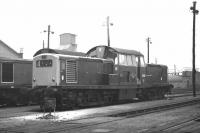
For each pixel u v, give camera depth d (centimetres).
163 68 3027
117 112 1702
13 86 2295
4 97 2284
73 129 1168
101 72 2289
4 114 1722
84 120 1433
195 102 2456
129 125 1270
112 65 2347
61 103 1942
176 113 1706
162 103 2364
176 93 4000
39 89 1934
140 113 1694
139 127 1218
